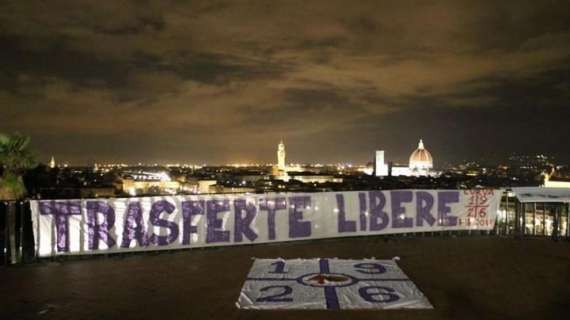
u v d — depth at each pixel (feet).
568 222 51.93
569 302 30.22
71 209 41.14
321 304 29.12
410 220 51.83
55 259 40.47
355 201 50.37
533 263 40.29
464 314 27.89
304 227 48.80
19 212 39.83
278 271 36.81
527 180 413.80
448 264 39.63
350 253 43.70
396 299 30.17
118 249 42.45
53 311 28.09
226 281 34.12
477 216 53.21
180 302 29.60
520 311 28.53
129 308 28.58
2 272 36.70
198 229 45.21
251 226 47.06
